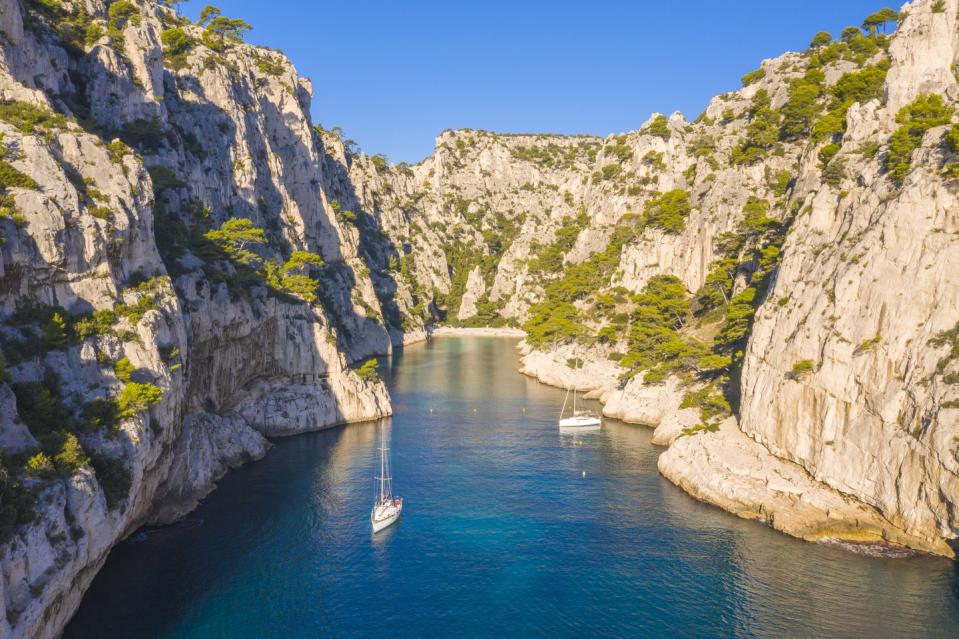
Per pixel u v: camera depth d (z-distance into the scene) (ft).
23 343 128.26
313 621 142.92
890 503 172.45
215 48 426.51
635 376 348.18
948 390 157.28
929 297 169.48
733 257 389.80
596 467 252.83
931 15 246.68
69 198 148.77
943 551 163.22
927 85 221.66
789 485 196.44
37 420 122.72
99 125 248.52
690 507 208.54
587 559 173.37
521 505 211.82
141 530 183.83
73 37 262.06
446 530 191.72
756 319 238.89
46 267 138.92
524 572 166.71
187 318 208.23
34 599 100.89
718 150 491.31
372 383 346.33
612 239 557.33
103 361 146.82
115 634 133.18
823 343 195.72
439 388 428.56
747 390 234.38
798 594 153.17
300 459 256.93
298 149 522.88
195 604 147.13
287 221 447.01
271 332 296.10
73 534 116.47
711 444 230.89
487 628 141.79
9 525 98.22
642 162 594.24
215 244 264.72
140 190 180.96
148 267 182.09
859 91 336.49
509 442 289.94
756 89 542.16
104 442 135.74
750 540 182.19
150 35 295.89
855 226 202.28
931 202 174.40
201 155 328.49
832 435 189.57
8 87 172.76
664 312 394.52
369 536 186.39
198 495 209.67
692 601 152.05
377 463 255.09
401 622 143.84
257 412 285.64
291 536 184.75
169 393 167.84
